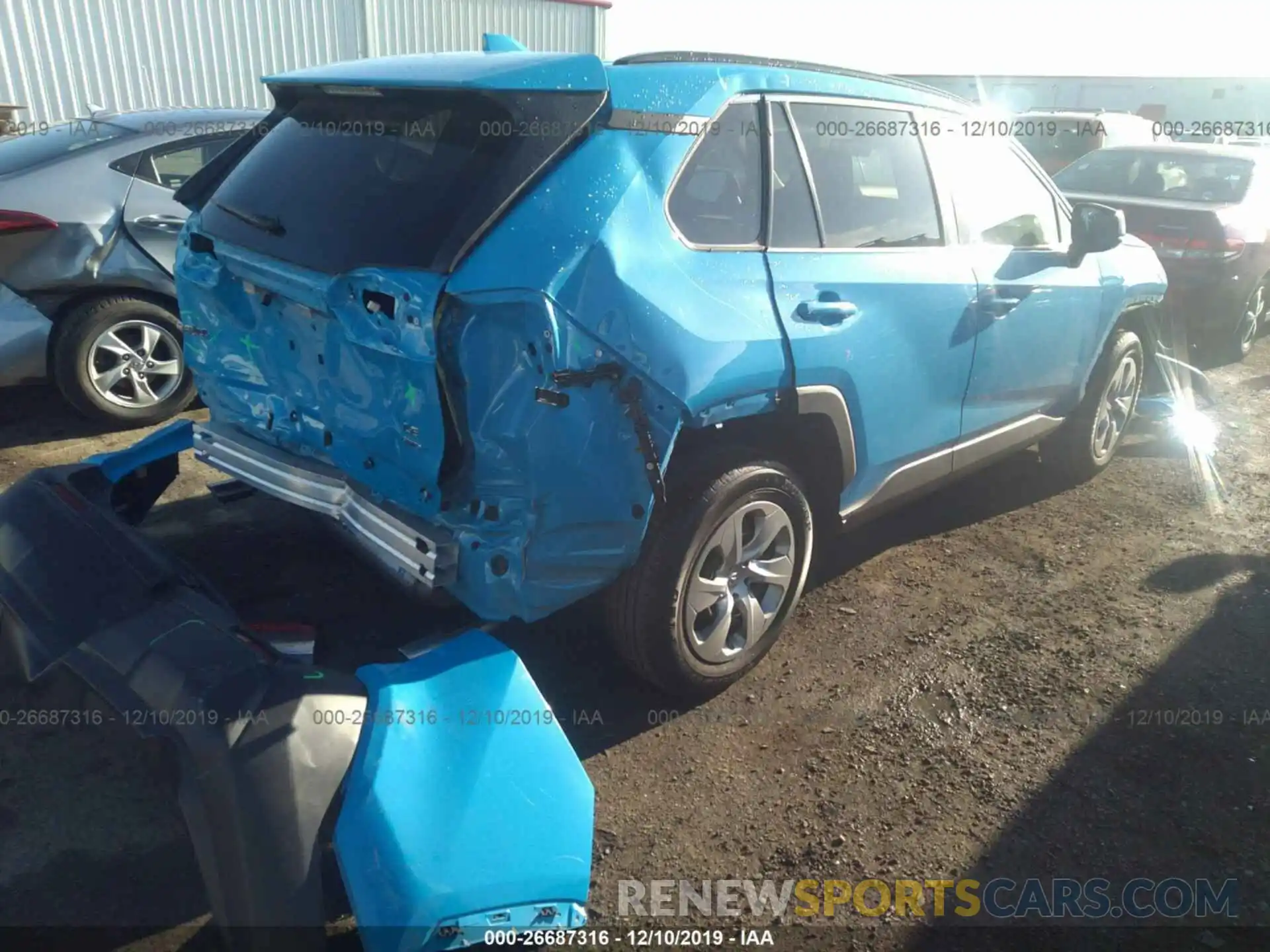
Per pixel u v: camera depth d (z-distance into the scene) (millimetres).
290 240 2627
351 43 13789
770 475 3010
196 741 2018
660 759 2918
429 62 2771
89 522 2717
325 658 3211
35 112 11750
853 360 3125
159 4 12234
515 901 2039
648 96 2715
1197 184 7727
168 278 5195
